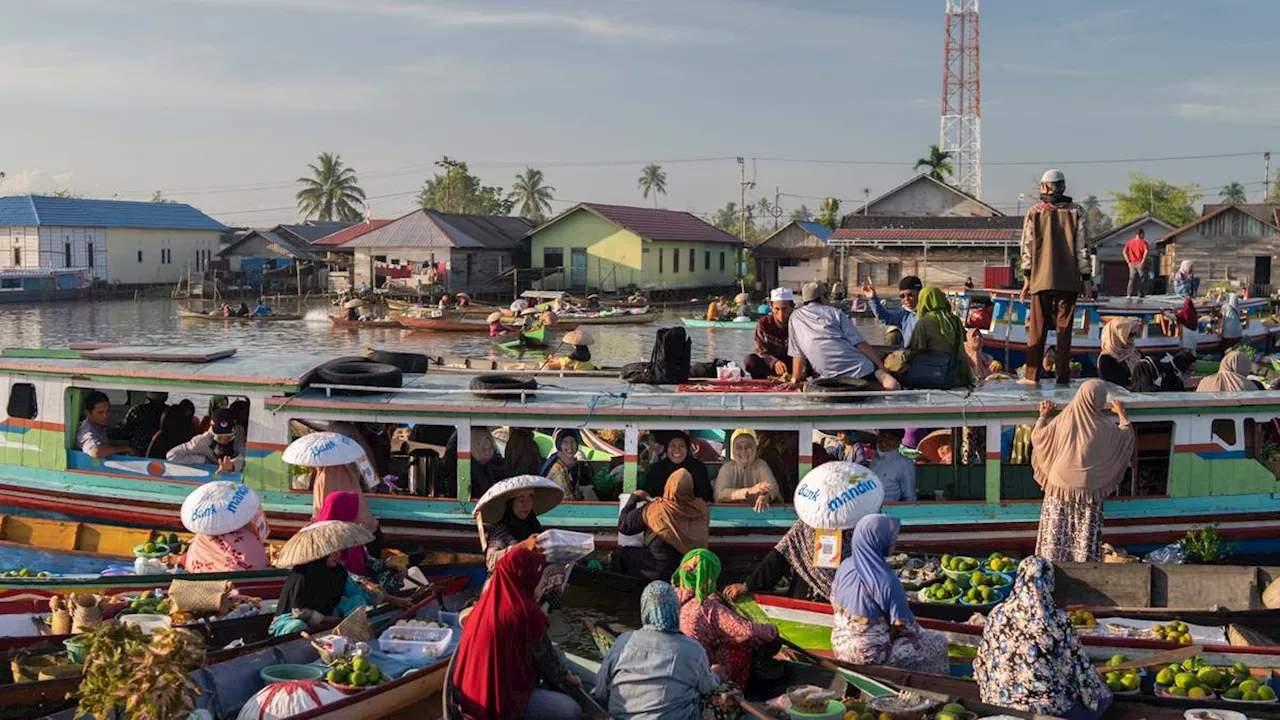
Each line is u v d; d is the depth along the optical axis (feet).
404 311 169.07
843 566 30.48
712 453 47.78
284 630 31.32
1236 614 33.50
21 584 34.78
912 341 45.47
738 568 41.34
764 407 41.39
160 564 38.29
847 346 44.47
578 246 217.36
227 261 250.78
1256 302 115.96
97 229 244.83
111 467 44.29
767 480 41.37
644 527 37.76
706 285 238.48
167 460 43.93
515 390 41.86
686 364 47.06
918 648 29.76
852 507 34.12
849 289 207.31
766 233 352.49
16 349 47.34
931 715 26.81
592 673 30.45
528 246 224.12
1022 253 46.42
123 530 42.34
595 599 38.06
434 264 204.33
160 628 24.39
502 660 25.98
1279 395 42.73
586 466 45.29
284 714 26.94
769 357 50.65
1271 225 177.78
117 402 54.24
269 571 35.73
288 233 254.68
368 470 40.78
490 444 42.50
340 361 46.39
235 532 36.91
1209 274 182.29
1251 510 41.86
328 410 42.22
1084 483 37.83
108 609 32.96
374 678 28.86
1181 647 30.53
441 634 31.86
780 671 30.04
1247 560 42.70
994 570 38.34
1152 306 97.45
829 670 29.37
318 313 186.80
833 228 260.42
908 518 41.32
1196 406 41.73
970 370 46.03
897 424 41.29
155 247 259.19
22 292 217.15
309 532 32.73
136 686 23.39
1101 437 37.78
